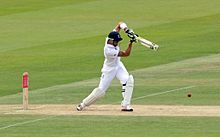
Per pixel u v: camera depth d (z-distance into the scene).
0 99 64.94
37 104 60.94
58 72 79.38
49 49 94.25
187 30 104.94
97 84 71.44
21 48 95.38
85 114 55.19
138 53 89.44
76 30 107.31
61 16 118.38
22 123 52.38
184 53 89.12
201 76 74.12
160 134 47.97
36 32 106.69
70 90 68.25
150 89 67.12
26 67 82.88
